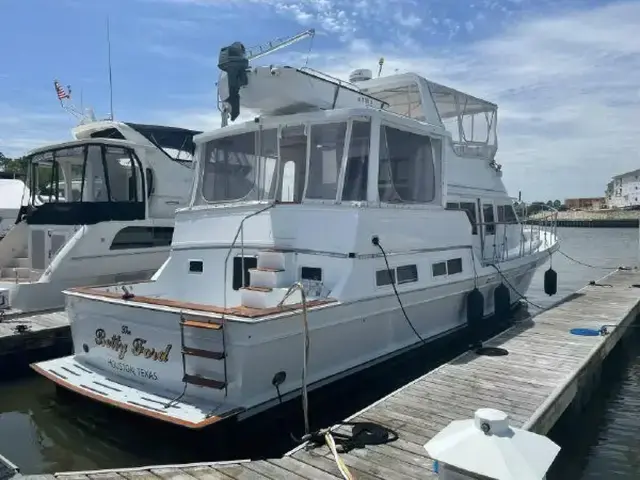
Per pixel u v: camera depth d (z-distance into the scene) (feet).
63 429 19.54
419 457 12.98
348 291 18.44
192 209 22.98
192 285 22.41
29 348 25.90
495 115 34.65
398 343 21.72
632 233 180.24
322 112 20.93
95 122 39.37
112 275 34.17
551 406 16.37
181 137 41.55
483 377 18.95
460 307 26.45
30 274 35.42
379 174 20.84
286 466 12.60
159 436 17.39
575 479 17.02
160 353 16.80
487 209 32.40
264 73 21.68
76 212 34.42
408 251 21.76
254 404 15.47
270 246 20.27
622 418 21.95
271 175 22.39
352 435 14.10
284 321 15.81
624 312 30.60
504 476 7.23
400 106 32.27
